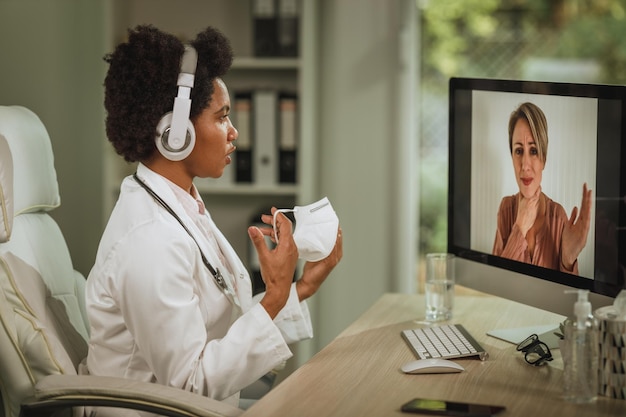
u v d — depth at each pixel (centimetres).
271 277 176
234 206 382
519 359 179
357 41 378
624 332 151
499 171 207
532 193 196
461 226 221
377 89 379
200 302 179
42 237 203
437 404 147
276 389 157
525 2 425
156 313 166
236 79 377
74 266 368
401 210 380
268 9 359
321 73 382
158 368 169
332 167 384
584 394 151
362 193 383
